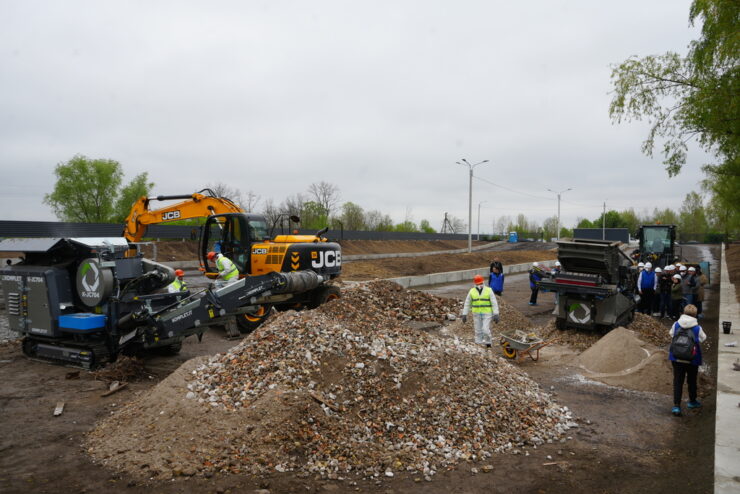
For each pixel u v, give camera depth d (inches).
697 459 229.0
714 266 1376.7
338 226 2342.5
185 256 1295.5
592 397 323.9
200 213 564.4
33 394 300.7
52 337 363.3
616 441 251.6
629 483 205.2
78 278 362.9
